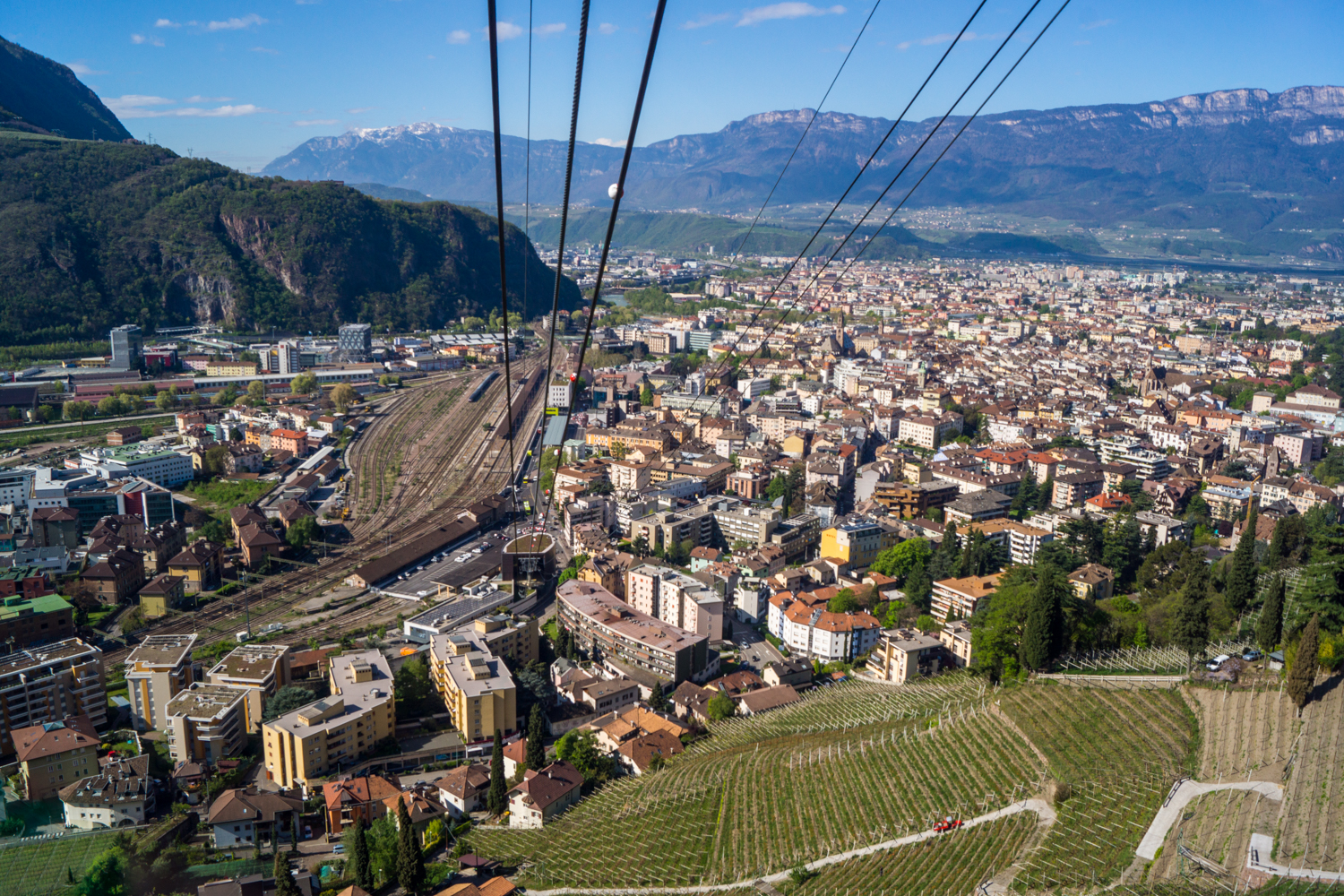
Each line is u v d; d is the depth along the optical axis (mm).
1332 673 194750
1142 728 191000
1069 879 148500
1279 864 140000
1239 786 164500
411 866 181375
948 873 160375
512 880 189750
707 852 190250
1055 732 197375
